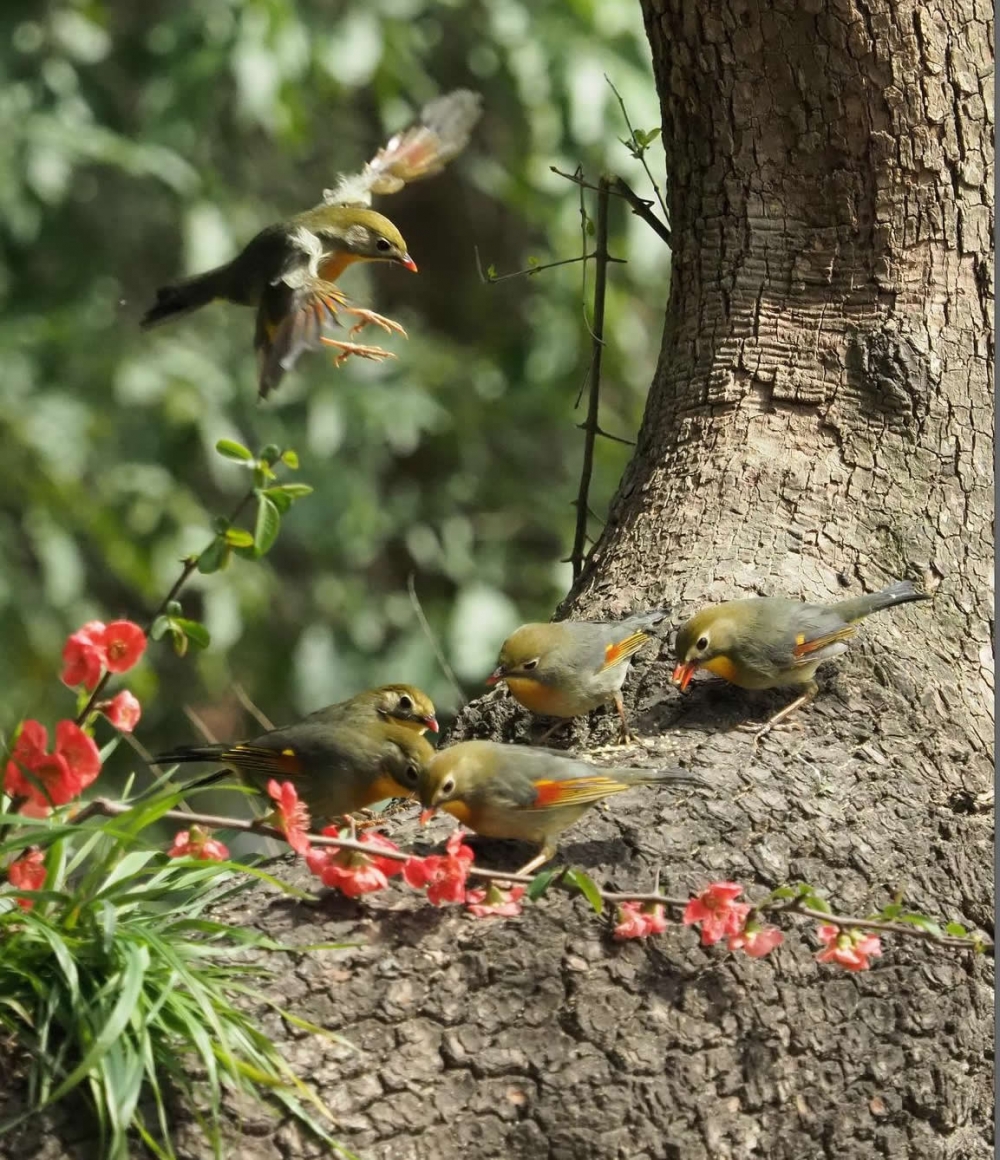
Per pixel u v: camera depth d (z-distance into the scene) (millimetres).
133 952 6656
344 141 23469
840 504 10133
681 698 9234
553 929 7430
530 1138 6977
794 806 8375
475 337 24188
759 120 10688
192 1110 6555
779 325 10680
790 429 10438
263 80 18641
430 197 24094
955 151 10578
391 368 21156
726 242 10859
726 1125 7312
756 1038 7500
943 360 10438
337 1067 6895
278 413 20812
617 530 10633
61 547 18641
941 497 10195
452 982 7215
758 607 8906
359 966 7191
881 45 10391
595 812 8156
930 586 9906
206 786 7785
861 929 7371
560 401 22016
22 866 7336
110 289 21344
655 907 7336
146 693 18578
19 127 19234
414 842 8070
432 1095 6953
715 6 10586
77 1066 6590
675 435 10750
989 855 8602
